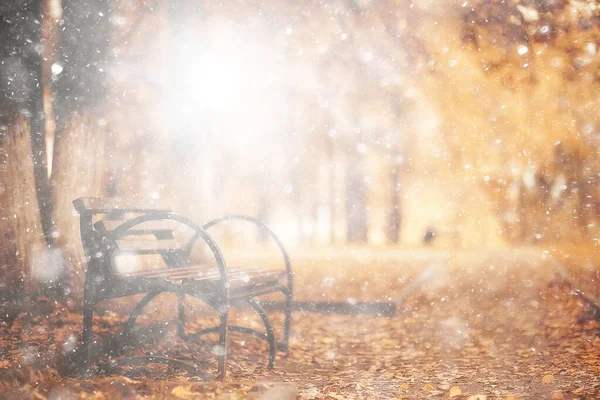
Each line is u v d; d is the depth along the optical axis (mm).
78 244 6215
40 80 6145
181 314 5574
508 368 5164
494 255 11117
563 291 8539
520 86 12516
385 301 8117
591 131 12648
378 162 16547
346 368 5312
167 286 4234
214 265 5250
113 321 5703
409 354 5906
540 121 12984
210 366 4980
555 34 11625
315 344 6270
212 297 4180
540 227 14891
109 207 4766
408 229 16797
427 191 16125
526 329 6898
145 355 4699
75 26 6328
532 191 14750
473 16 12156
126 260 5188
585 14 11328
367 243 17328
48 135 6223
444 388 4500
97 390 3590
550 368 5062
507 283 9039
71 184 6254
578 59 11672
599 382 4480
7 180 5840
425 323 7395
